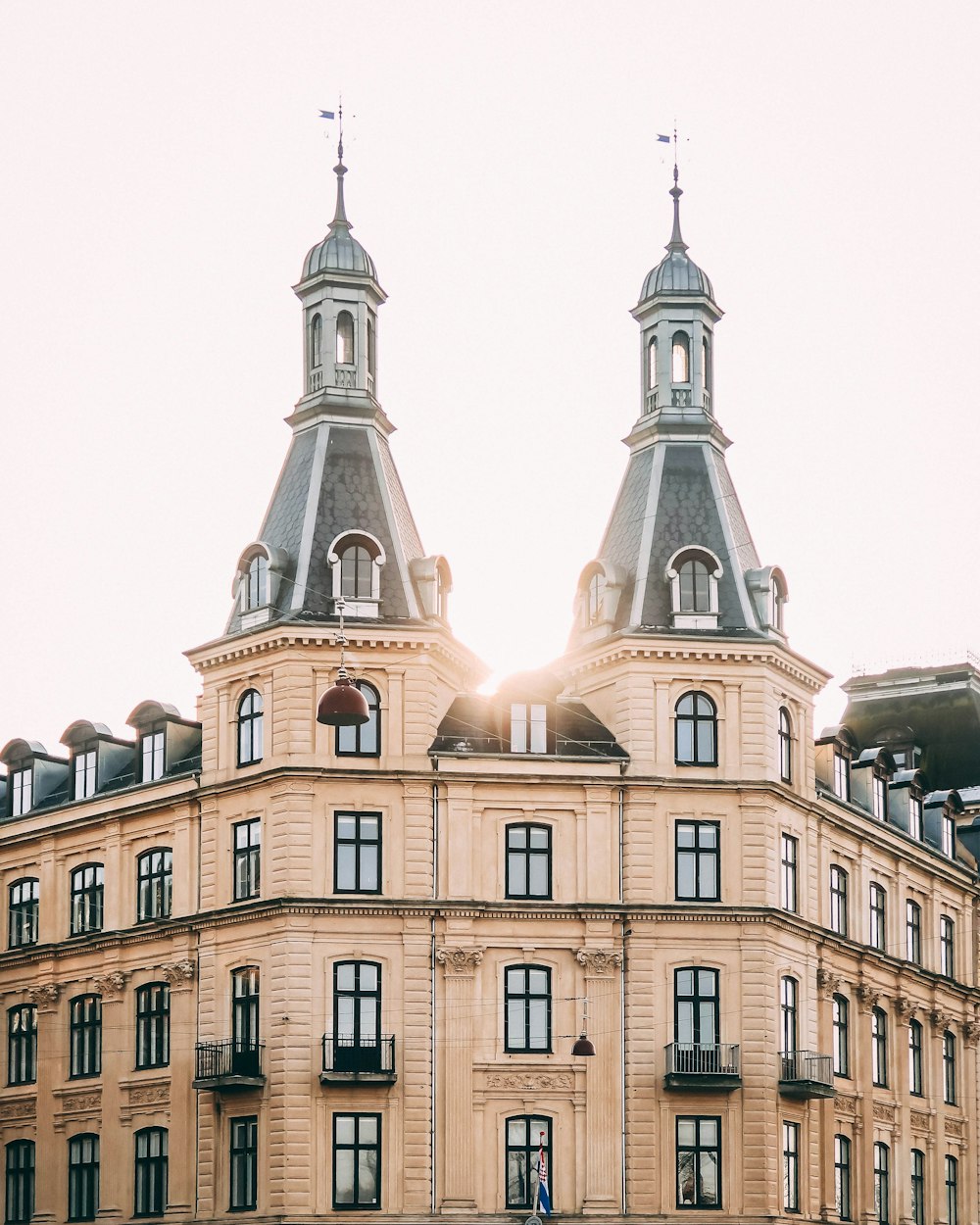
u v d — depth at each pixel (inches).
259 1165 2361.0
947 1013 2979.8
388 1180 2340.1
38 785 2842.0
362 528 2554.1
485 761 2455.7
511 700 2504.9
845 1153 2669.8
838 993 2682.1
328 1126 2348.7
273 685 2466.8
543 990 2418.8
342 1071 2347.4
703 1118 2406.5
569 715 2536.9
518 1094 2380.7
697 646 2513.5
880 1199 2746.1
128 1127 2541.8
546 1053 2397.9
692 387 2714.1
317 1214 2319.1
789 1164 2482.8
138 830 2623.0
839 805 2701.8
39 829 2731.3
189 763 2628.0
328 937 2393.0
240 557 2556.6
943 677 3297.2
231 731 2511.1
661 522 2623.0
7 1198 2689.5
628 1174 2370.8
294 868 2400.3
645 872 2453.2
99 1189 2551.7
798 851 2598.4
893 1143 2780.5
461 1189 2343.8
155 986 2566.4
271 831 2432.3
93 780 2748.5
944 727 3270.2
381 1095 2359.7
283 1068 2351.1
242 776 2470.5
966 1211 2972.4
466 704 2529.5
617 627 2566.4
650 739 2491.4
